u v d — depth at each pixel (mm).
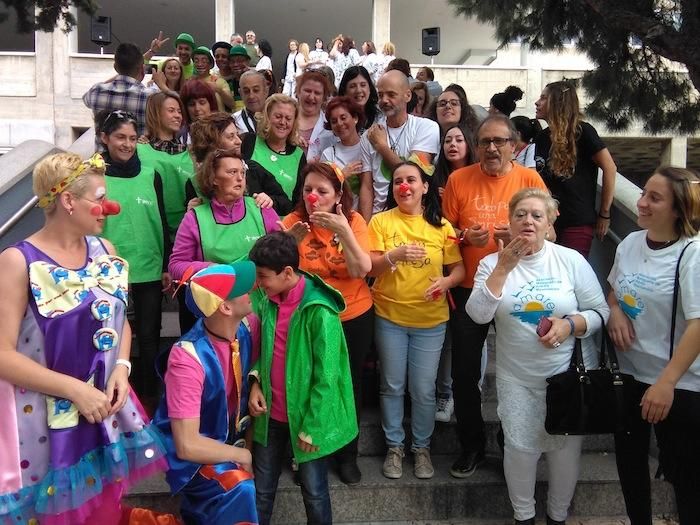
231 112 5758
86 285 1990
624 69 5453
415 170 3080
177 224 3670
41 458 1905
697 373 2449
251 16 16922
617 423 2518
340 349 2479
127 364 2098
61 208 1969
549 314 2637
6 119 12234
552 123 3480
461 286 3139
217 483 2123
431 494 2988
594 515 3020
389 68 5551
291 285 2453
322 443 2365
